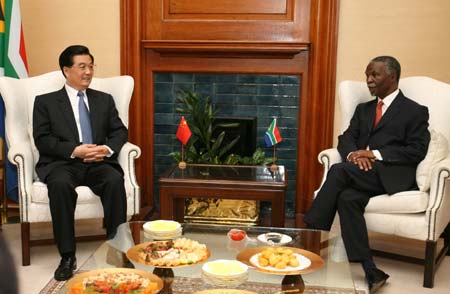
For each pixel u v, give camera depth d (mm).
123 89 2990
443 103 2705
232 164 3227
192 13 3545
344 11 3383
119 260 1812
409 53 3363
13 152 2521
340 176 2488
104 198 2562
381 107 2725
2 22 3248
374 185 2486
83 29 3564
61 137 2723
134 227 2104
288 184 3641
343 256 1915
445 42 3318
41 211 2547
